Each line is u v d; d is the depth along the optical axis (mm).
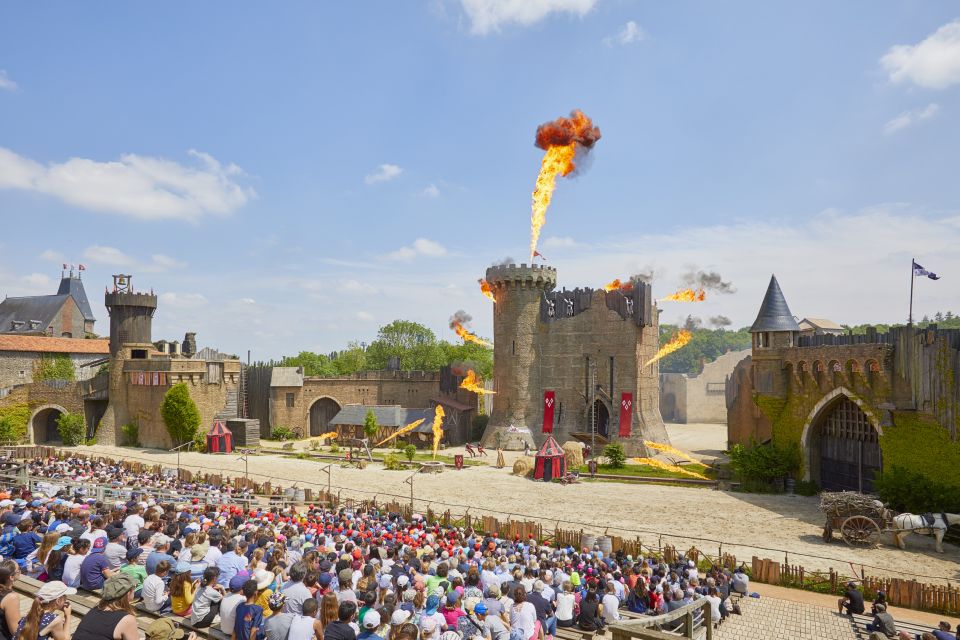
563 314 76250
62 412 79625
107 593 9430
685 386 122625
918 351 39219
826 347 47219
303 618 11211
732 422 72750
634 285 72500
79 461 46812
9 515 19562
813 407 49031
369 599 13164
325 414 91062
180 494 37438
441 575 17312
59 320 103250
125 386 77812
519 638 13922
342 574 14258
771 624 23344
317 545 22078
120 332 78438
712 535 36656
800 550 33750
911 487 37406
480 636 13023
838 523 35062
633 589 21625
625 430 70250
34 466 43531
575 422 74375
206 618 13750
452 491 49469
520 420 75750
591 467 57812
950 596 24969
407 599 14367
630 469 60312
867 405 43438
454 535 28703
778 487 50219
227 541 18188
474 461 67062
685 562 26781
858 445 45344
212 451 71312
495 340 79000
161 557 15672
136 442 76500
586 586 21203
